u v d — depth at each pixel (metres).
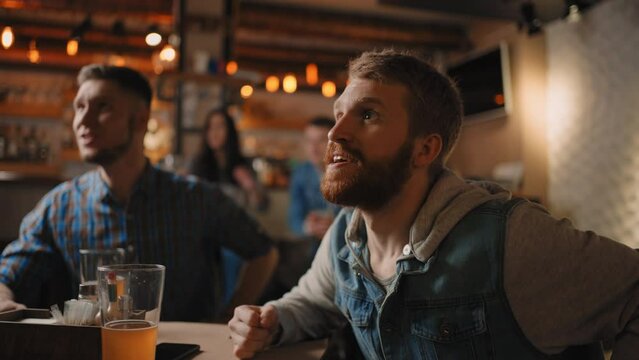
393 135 0.94
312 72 5.90
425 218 0.96
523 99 5.16
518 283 0.89
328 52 6.57
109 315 0.82
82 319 0.96
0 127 5.47
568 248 0.87
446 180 1.00
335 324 1.23
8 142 5.28
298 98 7.00
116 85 1.54
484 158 5.89
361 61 0.99
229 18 4.36
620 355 0.86
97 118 1.52
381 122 0.94
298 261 2.70
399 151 0.95
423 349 0.96
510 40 5.44
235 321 1.03
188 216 1.72
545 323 0.88
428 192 1.01
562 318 0.88
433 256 0.95
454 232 0.95
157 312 0.85
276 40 6.55
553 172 4.87
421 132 0.97
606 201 4.30
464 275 0.92
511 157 5.41
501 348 0.91
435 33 6.16
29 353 0.82
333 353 1.22
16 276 1.53
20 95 5.68
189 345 1.00
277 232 3.70
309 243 2.75
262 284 1.83
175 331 1.14
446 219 0.95
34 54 4.96
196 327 1.18
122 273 0.83
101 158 1.54
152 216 1.67
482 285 0.91
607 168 4.29
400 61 0.98
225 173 3.56
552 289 0.88
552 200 4.86
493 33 5.76
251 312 1.01
